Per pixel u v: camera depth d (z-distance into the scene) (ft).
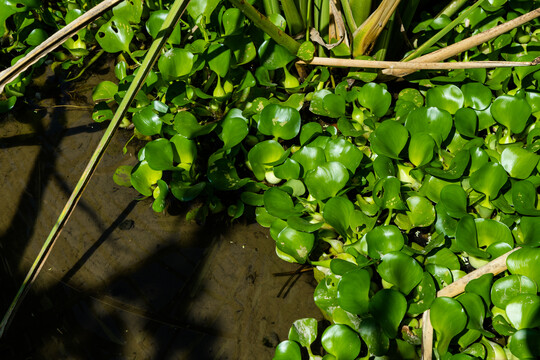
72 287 3.81
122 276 3.85
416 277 3.49
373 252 3.59
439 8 4.69
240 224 4.00
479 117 4.07
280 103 4.20
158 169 3.88
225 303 3.76
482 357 3.37
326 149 3.94
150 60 2.98
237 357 3.61
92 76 4.64
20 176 4.21
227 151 4.03
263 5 4.43
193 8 4.23
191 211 3.98
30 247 3.95
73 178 4.19
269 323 3.70
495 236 3.64
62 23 4.76
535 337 3.26
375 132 3.87
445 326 3.36
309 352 3.50
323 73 4.23
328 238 3.82
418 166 3.87
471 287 3.45
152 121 4.07
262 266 3.87
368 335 3.39
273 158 3.98
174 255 3.91
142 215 4.05
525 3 4.37
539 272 3.41
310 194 3.81
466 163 3.76
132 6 4.47
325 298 3.59
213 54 4.09
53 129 4.40
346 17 4.08
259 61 4.39
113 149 4.30
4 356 3.62
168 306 3.75
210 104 4.24
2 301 3.78
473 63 3.87
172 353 3.62
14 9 4.42
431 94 4.12
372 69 4.31
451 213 3.66
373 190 3.77
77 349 3.64
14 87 4.42
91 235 3.98
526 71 4.14
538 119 4.04
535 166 3.81
